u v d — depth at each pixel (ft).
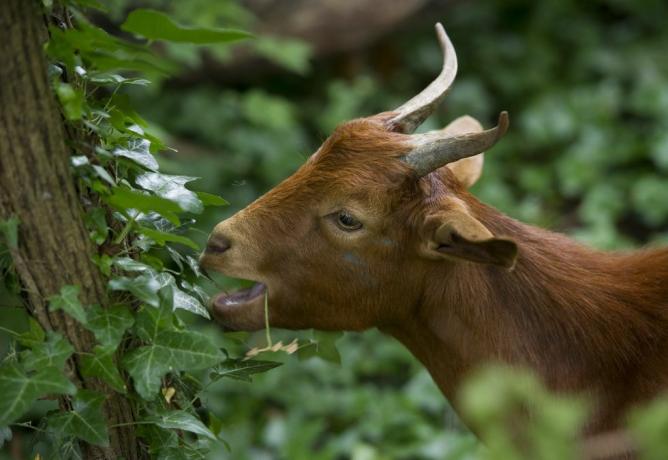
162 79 51.88
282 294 25.32
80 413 19.86
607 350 24.89
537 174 55.31
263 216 25.03
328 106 58.70
